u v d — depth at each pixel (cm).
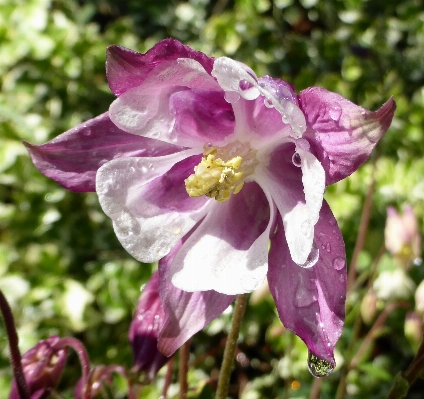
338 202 22
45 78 24
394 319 21
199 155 13
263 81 11
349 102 10
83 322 20
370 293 17
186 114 12
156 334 13
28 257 22
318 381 17
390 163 23
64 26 24
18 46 24
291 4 34
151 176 12
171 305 12
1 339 19
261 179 12
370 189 18
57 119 24
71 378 20
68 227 23
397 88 28
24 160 22
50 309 20
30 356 13
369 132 10
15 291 20
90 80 25
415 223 17
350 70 29
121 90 11
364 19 32
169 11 32
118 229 11
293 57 31
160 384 19
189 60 11
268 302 20
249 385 21
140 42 30
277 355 22
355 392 20
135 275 21
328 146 10
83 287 21
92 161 12
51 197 22
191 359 21
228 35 28
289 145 12
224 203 12
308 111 11
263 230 12
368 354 19
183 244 12
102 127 12
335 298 11
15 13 24
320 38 32
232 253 12
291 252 11
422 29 33
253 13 29
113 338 21
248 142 12
